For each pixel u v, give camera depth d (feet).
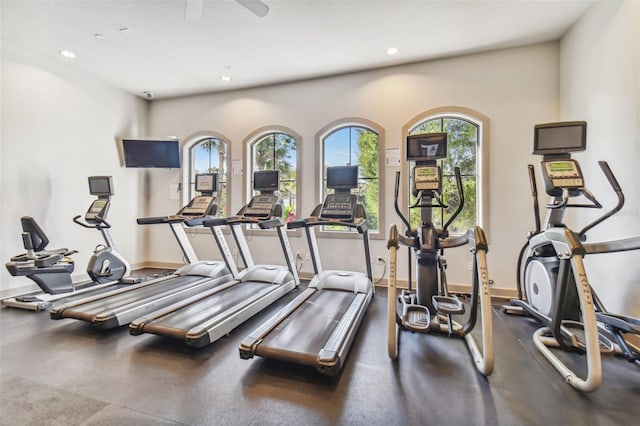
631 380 6.77
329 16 11.00
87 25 11.69
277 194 17.37
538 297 9.71
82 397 6.18
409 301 10.69
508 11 10.69
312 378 6.89
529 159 13.01
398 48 13.21
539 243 8.69
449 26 11.60
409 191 14.66
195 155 19.42
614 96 9.23
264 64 14.75
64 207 15.20
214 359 7.78
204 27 11.75
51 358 7.79
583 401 6.04
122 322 9.56
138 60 14.48
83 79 15.96
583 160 11.03
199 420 5.52
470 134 14.24
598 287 9.99
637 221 8.23
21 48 13.43
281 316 9.02
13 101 13.26
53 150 14.73
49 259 12.19
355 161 15.96
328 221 11.73
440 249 10.01
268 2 10.22
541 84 12.84
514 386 6.55
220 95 18.26
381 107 15.05
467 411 5.75
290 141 17.20
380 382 6.72
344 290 11.98
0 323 10.20
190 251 15.76
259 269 14.23
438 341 8.79
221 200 18.75
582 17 10.92
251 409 5.83
